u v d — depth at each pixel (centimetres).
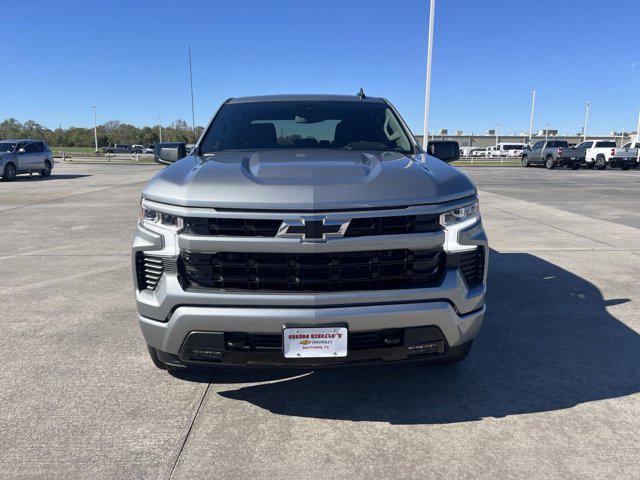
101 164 3841
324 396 303
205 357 256
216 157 324
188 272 254
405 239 246
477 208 276
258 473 232
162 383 316
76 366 338
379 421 276
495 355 357
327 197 241
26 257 657
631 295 490
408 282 254
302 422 275
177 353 260
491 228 860
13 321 421
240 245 241
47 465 236
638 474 231
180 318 249
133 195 1439
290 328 243
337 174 261
